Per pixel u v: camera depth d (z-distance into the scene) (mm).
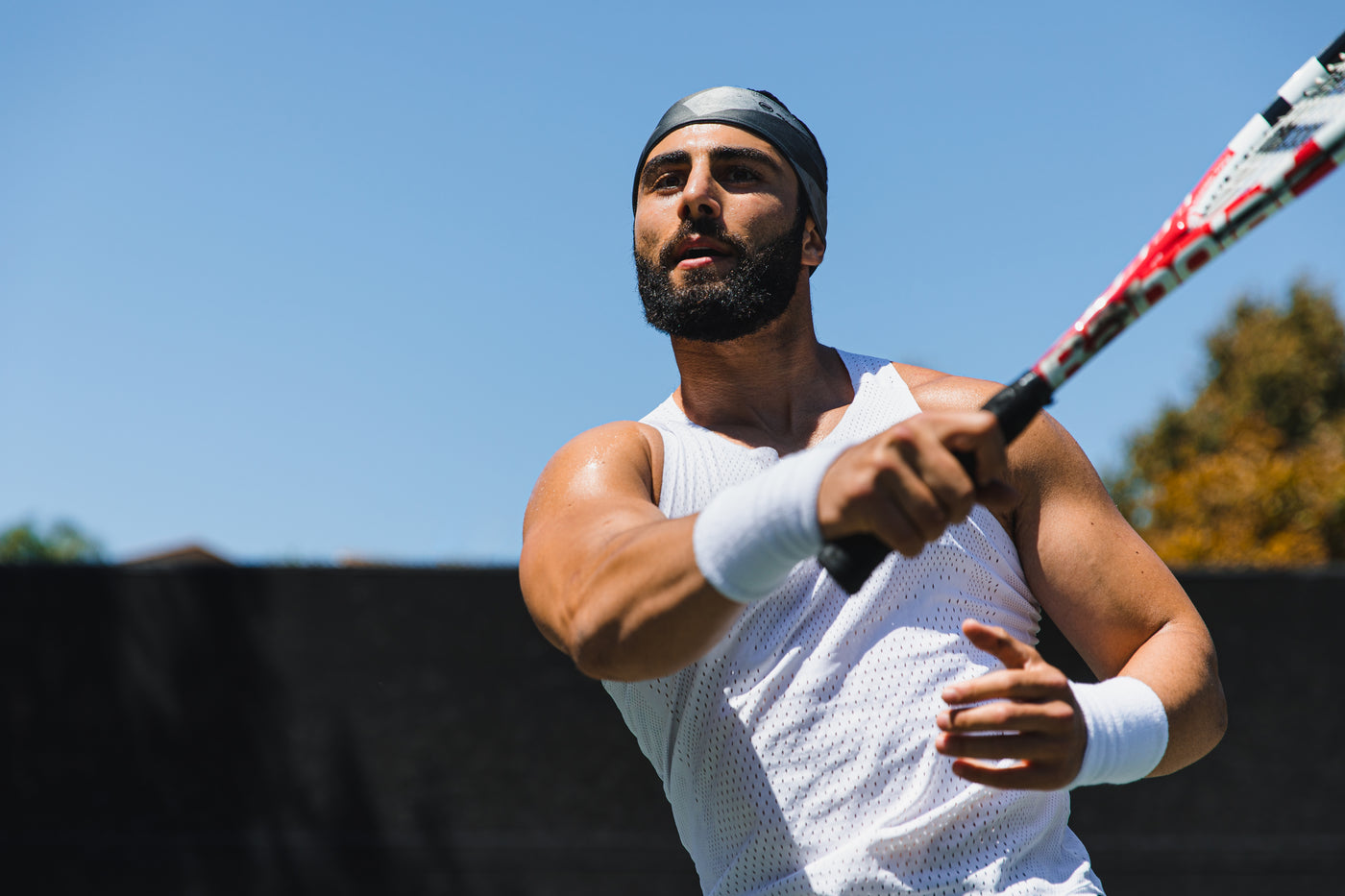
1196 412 26000
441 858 6105
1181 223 1479
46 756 6152
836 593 1817
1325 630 6133
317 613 6273
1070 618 1948
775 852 1757
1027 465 1944
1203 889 5984
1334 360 26578
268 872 6086
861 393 2082
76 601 6262
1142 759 1682
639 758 6152
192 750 6188
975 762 1682
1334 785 6035
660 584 1458
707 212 2043
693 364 2123
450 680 6211
